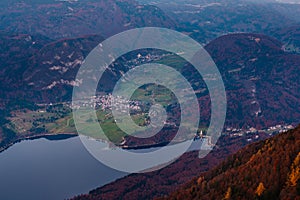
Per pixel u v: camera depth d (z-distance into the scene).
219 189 127.12
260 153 136.62
